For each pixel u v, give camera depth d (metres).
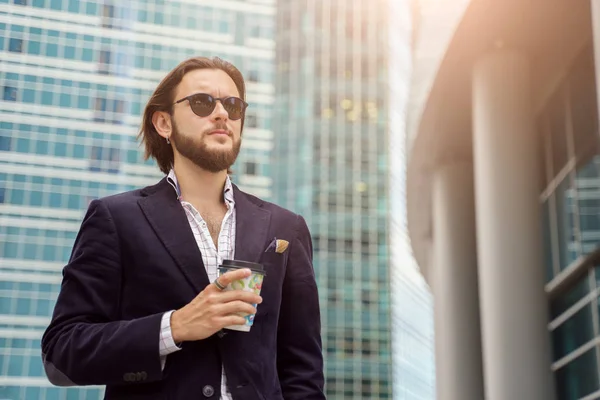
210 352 2.24
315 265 70.00
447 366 23.42
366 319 69.38
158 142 2.70
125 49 57.47
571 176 17.11
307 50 76.31
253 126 69.00
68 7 54.91
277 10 77.38
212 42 65.62
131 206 2.38
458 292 23.44
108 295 2.30
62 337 2.22
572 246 16.94
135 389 2.20
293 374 2.47
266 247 2.42
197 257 2.31
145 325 2.12
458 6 17.00
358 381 67.44
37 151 52.44
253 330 2.30
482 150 17.78
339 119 74.94
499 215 17.22
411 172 26.31
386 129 75.56
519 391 16.16
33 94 53.66
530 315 16.56
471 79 19.34
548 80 18.33
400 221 75.88
